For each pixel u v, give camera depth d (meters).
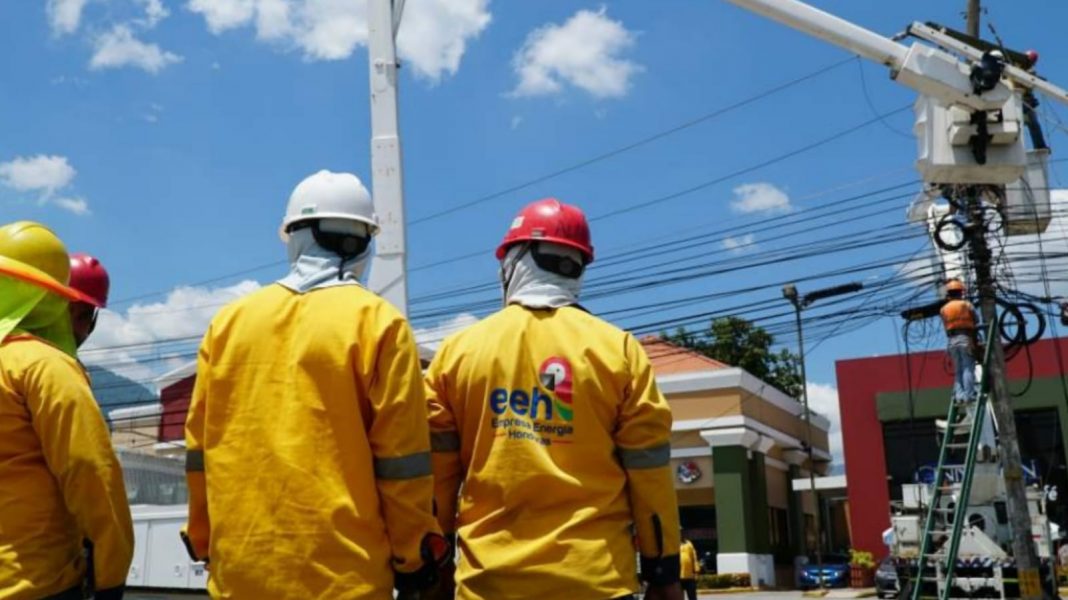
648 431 3.03
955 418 15.46
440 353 3.29
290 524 2.61
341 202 3.00
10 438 2.89
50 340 3.23
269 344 2.80
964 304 15.27
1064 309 14.18
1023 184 12.62
